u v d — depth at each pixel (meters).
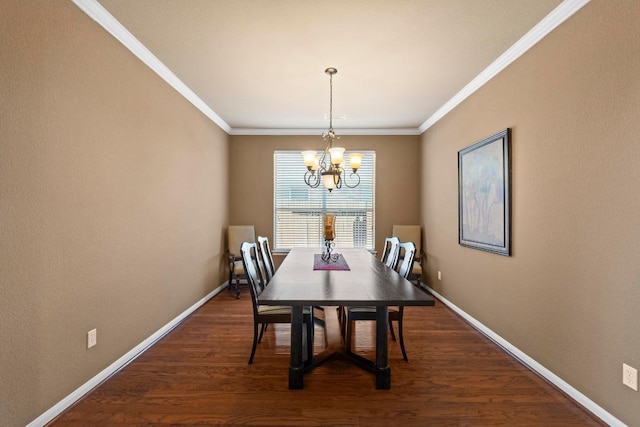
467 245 3.43
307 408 1.94
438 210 4.33
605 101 1.80
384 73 3.07
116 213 2.36
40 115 1.72
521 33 2.38
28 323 1.68
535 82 2.38
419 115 4.39
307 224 5.22
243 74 3.10
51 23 1.78
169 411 1.90
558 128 2.16
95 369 2.16
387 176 5.14
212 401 2.00
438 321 3.50
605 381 1.81
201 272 4.01
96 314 2.16
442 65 2.90
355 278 2.37
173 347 2.79
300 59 2.80
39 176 1.72
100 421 1.81
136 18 2.21
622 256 1.71
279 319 2.50
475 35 2.41
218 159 4.61
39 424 1.74
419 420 1.84
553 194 2.21
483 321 3.15
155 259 2.91
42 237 1.75
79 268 2.01
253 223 5.17
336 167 3.04
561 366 2.13
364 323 3.46
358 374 2.34
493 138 2.89
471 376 2.32
